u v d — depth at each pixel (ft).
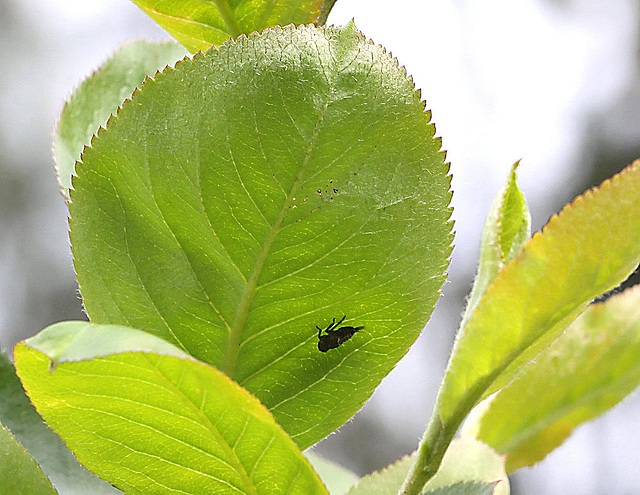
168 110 1.30
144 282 1.32
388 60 1.31
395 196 1.31
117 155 1.31
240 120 1.30
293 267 1.32
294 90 1.30
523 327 1.29
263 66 1.30
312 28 1.30
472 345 1.30
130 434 1.28
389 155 1.31
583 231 1.28
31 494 1.29
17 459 1.29
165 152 1.31
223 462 1.28
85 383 1.25
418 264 1.32
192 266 1.32
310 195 1.31
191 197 1.31
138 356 1.23
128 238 1.32
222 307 1.32
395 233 1.32
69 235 1.32
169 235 1.32
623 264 1.28
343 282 1.32
